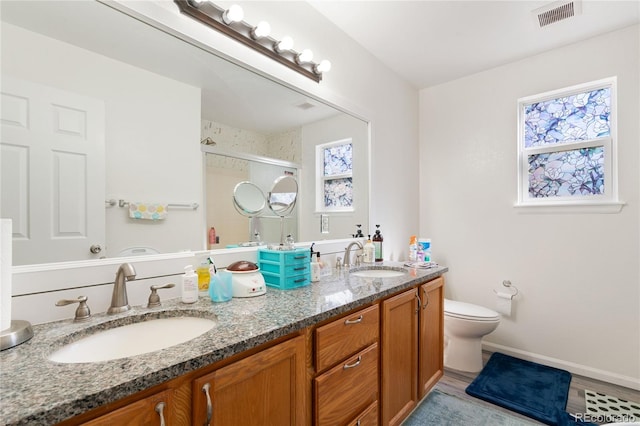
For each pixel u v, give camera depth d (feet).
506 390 6.46
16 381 1.90
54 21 3.08
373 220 7.58
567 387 6.56
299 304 3.67
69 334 2.63
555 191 7.82
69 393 1.76
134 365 2.11
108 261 3.39
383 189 8.05
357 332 4.05
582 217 7.23
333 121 6.55
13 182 2.83
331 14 6.17
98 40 3.35
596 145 7.23
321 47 6.12
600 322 6.99
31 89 2.94
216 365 2.47
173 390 2.21
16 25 2.87
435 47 7.44
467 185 8.98
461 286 9.05
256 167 5.11
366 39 7.06
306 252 4.76
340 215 6.74
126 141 3.59
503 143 8.36
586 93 7.43
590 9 6.10
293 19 5.52
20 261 2.83
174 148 4.03
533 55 7.86
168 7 3.79
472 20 6.42
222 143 4.60
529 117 8.22
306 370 3.33
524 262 8.02
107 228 3.41
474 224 8.84
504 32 6.86
